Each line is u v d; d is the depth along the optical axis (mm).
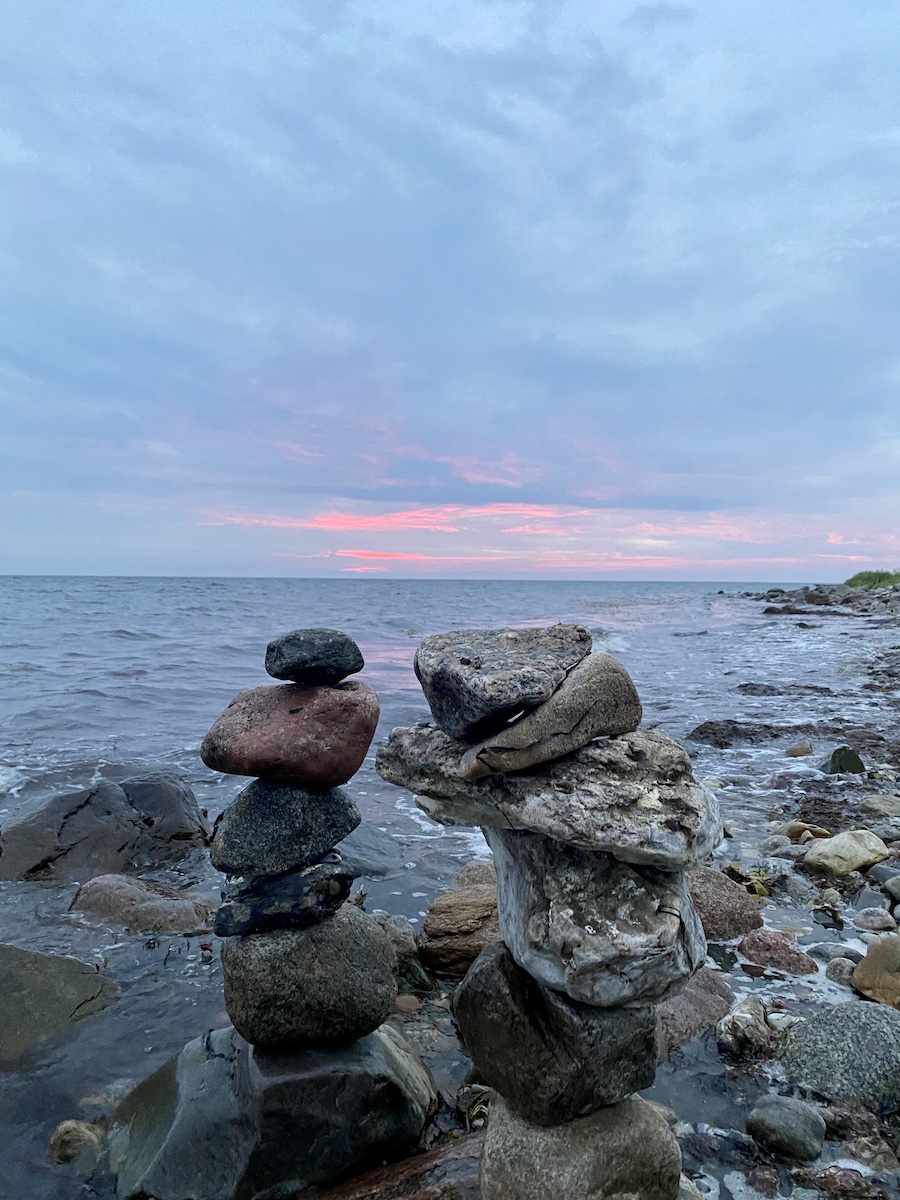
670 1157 2500
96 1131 3092
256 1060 2939
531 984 2516
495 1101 2650
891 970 3986
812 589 54656
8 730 10516
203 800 7719
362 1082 2861
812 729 10898
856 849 5695
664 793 2352
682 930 2326
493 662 2549
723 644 22844
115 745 9766
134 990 4195
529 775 2445
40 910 5289
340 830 3273
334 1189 2756
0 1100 3281
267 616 31812
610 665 2510
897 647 20344
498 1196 2402
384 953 3271
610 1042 2430
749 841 6445
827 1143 2904
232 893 3133
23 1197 2777
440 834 6895
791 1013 3775
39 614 30516
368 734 3295
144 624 26844
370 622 29969
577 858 2436
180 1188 2711
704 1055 3455
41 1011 3842
